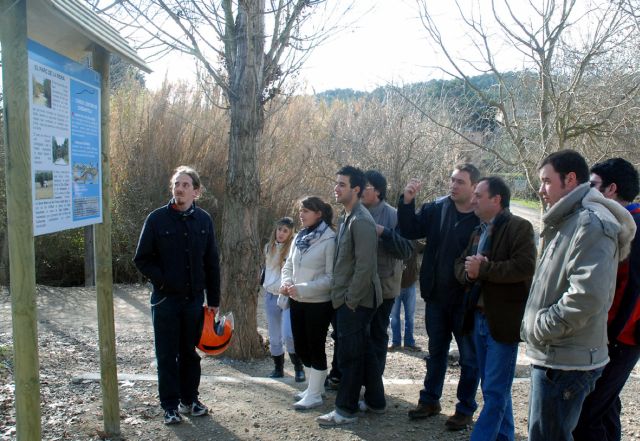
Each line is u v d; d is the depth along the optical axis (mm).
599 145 8289
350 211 4250
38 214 2893
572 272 2650
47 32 3227
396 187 13727
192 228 4250
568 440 2754
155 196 12344
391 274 4758
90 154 3590
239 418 4379
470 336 4070
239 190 6031
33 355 2855
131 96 13406
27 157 2746
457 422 4168
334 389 5121
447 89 14766
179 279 4188
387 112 14602
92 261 11453
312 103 15836
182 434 4066
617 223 2686
